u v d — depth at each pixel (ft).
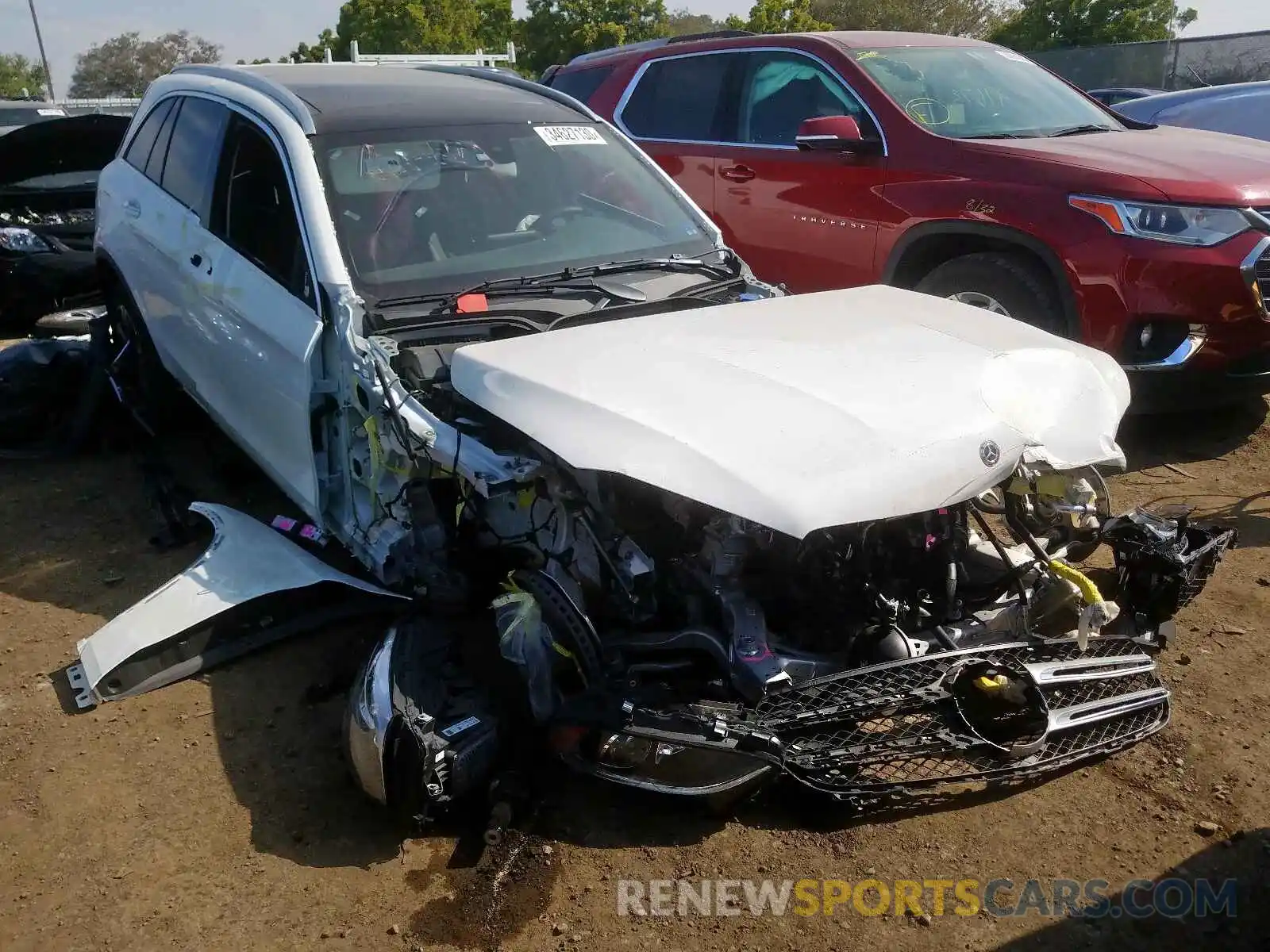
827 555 9.28
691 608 9.52
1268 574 13.50
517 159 13.83
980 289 17.65
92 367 18.94
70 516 16.39
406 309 11.66
